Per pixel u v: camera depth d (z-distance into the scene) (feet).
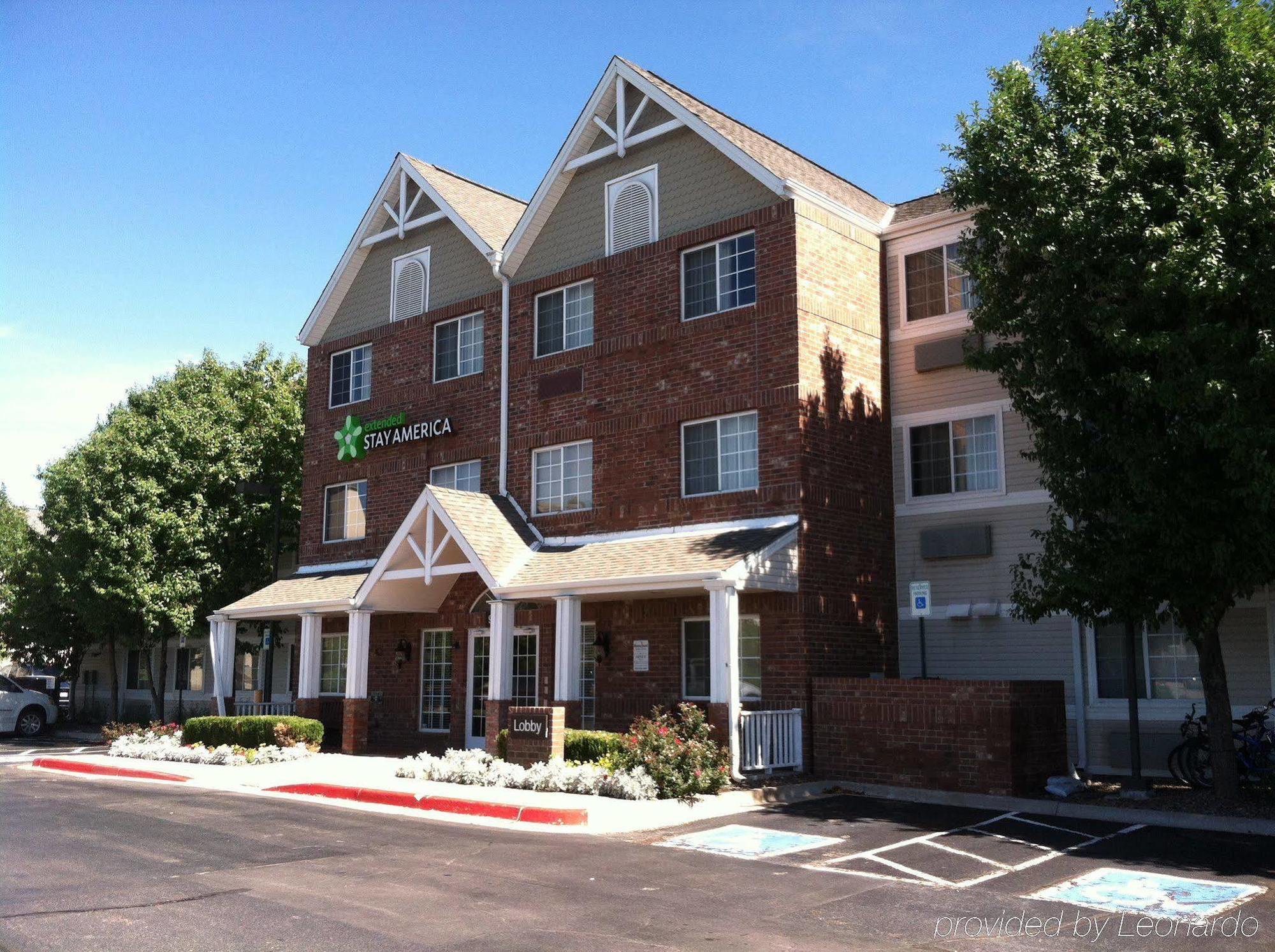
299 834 38.93
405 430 77.61
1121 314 42.57
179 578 92.58
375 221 84.28
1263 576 42.39
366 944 23.71
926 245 64.44
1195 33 45.24
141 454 93.04
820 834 39.50
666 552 58.08
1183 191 43.16
